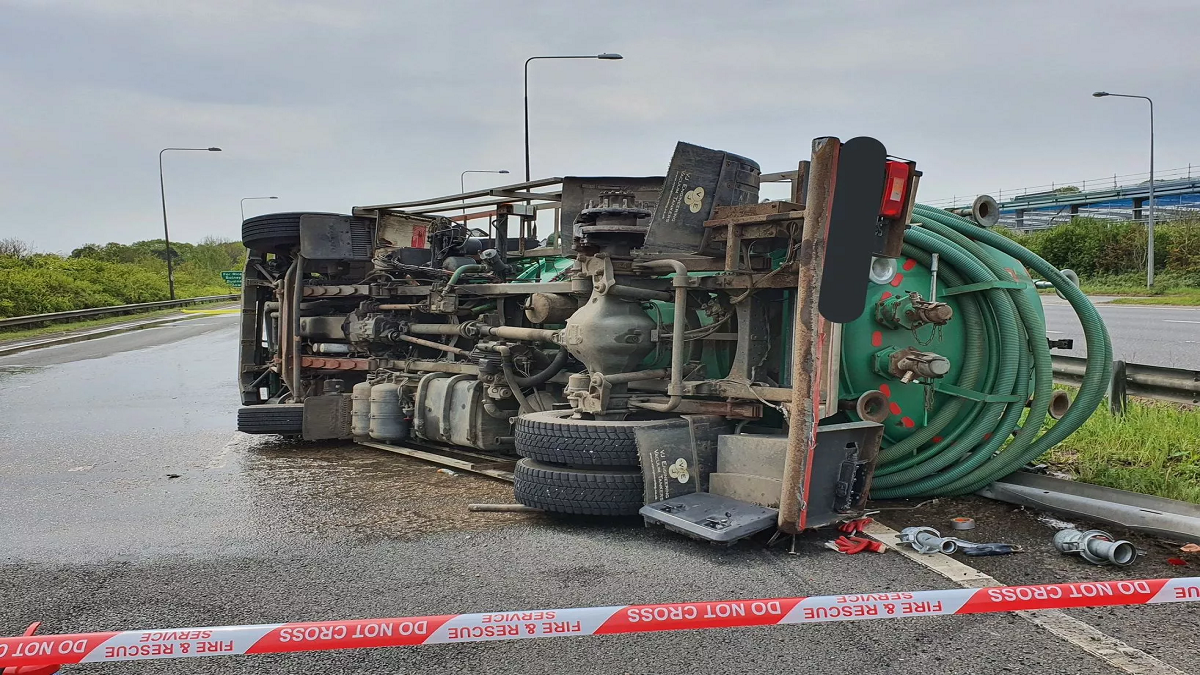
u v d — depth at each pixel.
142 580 4.29
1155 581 2.57
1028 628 3.37
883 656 3.15
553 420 5.25
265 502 5.97
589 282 5.71
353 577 4.25
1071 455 6.28
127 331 29.41
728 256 5.07
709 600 3.73
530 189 7.19
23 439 8.95
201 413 10.88
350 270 9.22
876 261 4.90
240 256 80.81
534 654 3.26
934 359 4.68
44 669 2.62
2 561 4.65
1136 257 36.16
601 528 4.98
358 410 8.26
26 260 43.44
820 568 4.13
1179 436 6.24
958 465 5.31
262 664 3.26
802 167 5.04
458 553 4.59
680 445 4.99
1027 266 5.65
